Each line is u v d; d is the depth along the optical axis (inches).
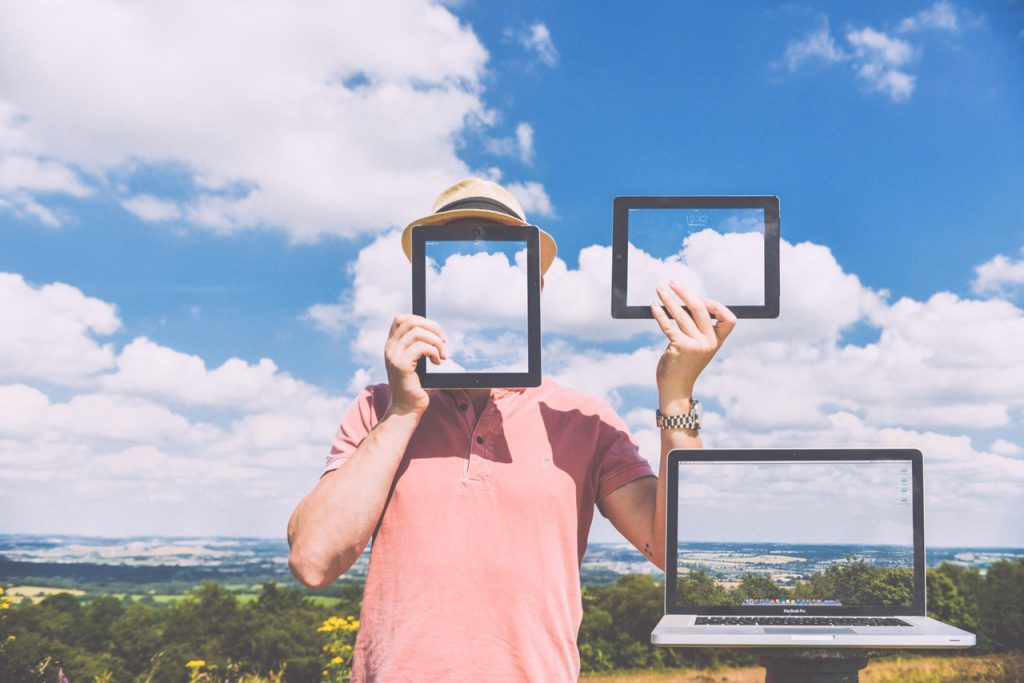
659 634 70.9
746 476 80.8
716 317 72.9
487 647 66.3
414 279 74.7
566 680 68.3
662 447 77.7
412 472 71.4
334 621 267.9
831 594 80.1
